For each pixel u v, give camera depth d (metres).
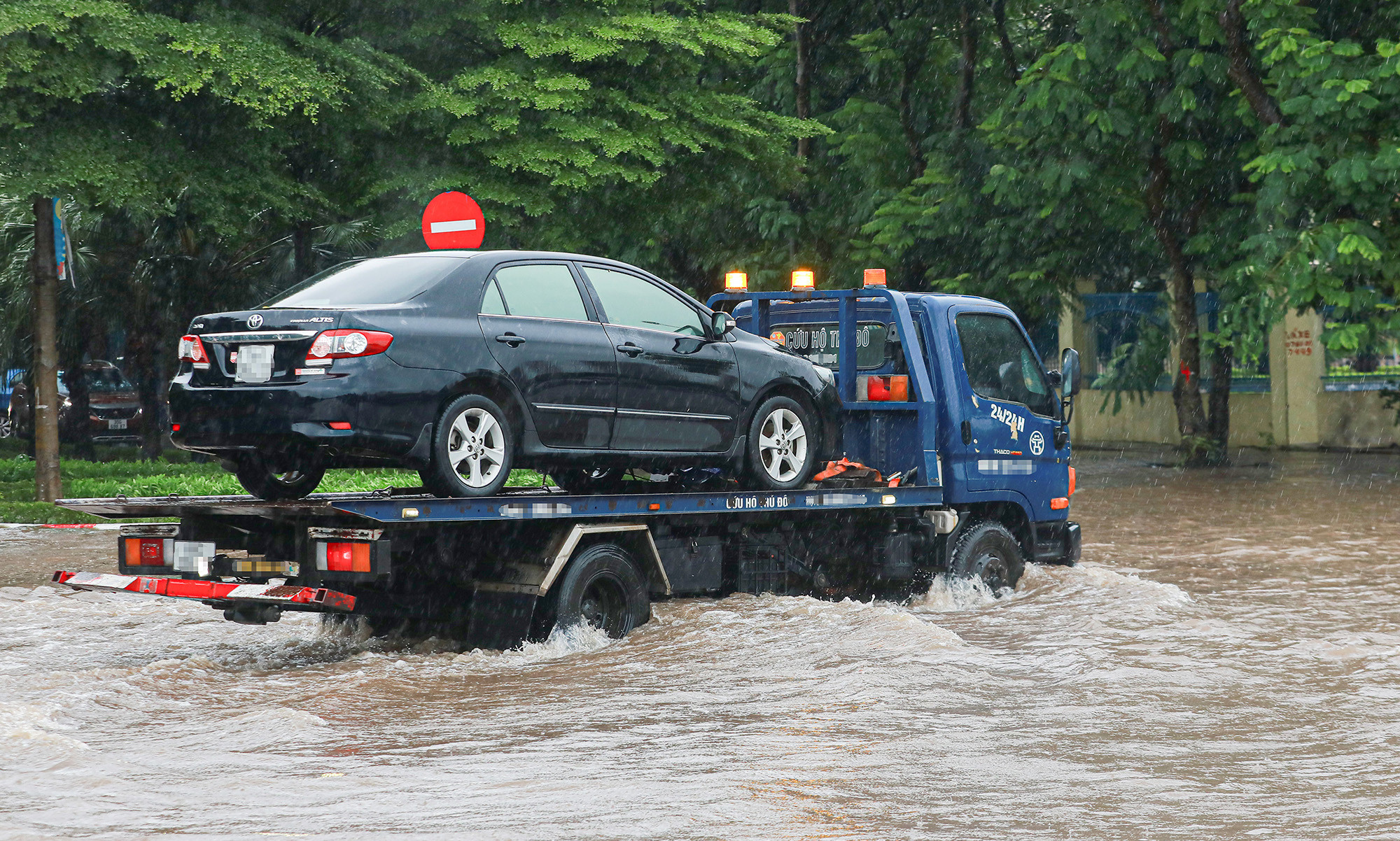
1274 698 19.19
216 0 50.38
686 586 25.17
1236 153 67.94
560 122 53.22
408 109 52.28
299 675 20.77
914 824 12.91
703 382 25.20
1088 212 68.56
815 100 82.56
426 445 21.17
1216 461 71.50
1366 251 58.03
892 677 20.30
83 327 73.12
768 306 31.05
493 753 15.93
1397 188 58.91
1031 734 16.94
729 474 26.89
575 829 12.63
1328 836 12.63
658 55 57.28
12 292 66.75
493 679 20.52
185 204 58.69
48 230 49.97
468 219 45.06
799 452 27.17
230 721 17.52
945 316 29.31
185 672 20.73
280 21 52.31
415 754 15.87
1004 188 68.19
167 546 22.97
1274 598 29.59
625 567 23.58
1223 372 72.38
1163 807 13.62
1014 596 29.02
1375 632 24.67
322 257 70.50
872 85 82.25
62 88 45.62
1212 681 20.34
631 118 55.94
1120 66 64.44
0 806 13.42
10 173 47.44
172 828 12.59
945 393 28.95
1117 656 22.23
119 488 50.66
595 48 53.09
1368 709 18.48
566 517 22.52
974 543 28.75
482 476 21.94
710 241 79.19
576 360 23.19
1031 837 12.53
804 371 27.41
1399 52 57.38
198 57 46.72
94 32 44.97
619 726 17.39
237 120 50.78
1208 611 27.42
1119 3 65.25
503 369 22.17
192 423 21.41
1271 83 61.47
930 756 15.73
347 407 20.36
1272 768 15.27
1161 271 79.38
